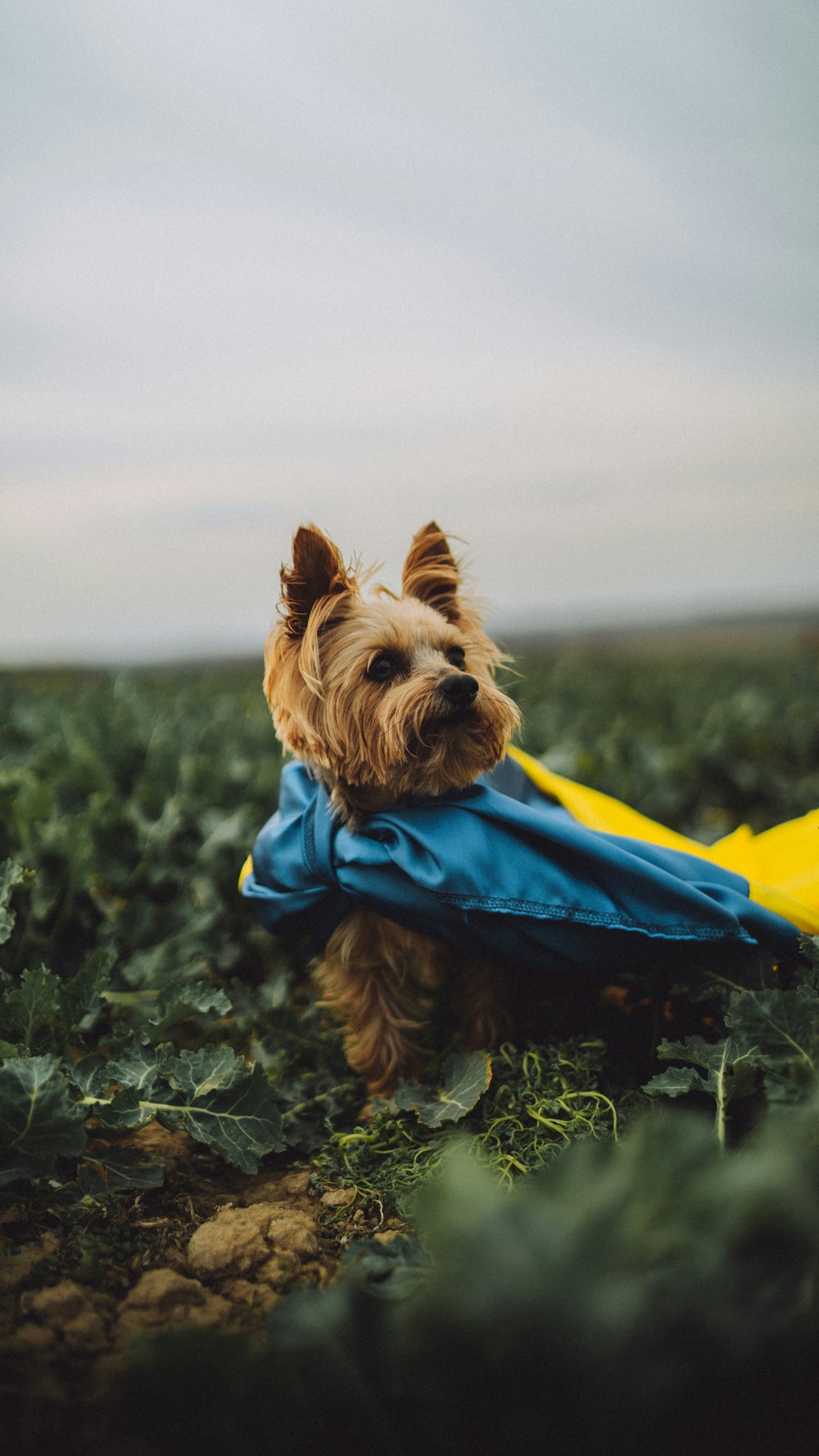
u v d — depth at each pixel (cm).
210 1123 44
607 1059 50
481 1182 27
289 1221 43
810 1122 33
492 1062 52
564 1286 24
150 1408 28
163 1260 41
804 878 56
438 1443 26
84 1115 43
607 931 49
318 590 56
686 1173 27
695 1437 26
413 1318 26
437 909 49
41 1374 34
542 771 66
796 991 39
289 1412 28
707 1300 26
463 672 54
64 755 84
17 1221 43
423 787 54
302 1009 64
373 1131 49
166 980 61
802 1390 27
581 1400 25
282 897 55
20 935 62
